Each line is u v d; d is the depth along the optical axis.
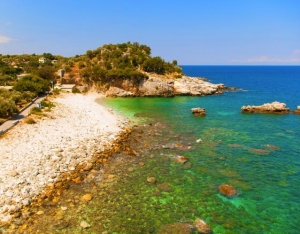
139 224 17.23
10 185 20.03
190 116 51.66
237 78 187.50
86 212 18.22
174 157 29.34
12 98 45.69
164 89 80.75
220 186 22.45
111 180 23.31
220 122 46.62
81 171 24.62
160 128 41.88
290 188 22.75
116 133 37.59
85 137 34.12
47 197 19.70
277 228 17.38
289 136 38.03
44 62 132.25
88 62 100.12
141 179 23.73
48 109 46.53
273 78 188.00
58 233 15.86
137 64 97.25
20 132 32.41
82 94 75.81
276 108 54.88
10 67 103.75
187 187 22.53
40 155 26.30
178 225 17.27
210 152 31.03
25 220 16.81
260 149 32.22
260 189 22.48
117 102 68.44
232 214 18.81
